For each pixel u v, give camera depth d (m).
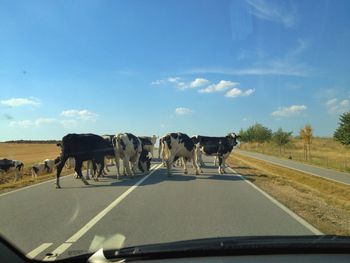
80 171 18.02
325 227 9.55
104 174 22.42
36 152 66.88
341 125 46.94
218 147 24.12
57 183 16.89
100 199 13.35
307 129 56.31
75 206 11.96
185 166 23.36
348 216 12.16
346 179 26.64
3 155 57.16
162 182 18.61
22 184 18.20
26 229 8.95
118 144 20.73
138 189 15.99
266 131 95.50
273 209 11.72
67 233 8.59
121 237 7.75
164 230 8.84
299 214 11.14
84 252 5.12
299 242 4.85
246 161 41.41
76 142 17.75
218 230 8.87
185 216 10.44
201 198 13.62
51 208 11.63
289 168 34.56
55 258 5.20
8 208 11.64
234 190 15.90
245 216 10.55
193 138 24.62
